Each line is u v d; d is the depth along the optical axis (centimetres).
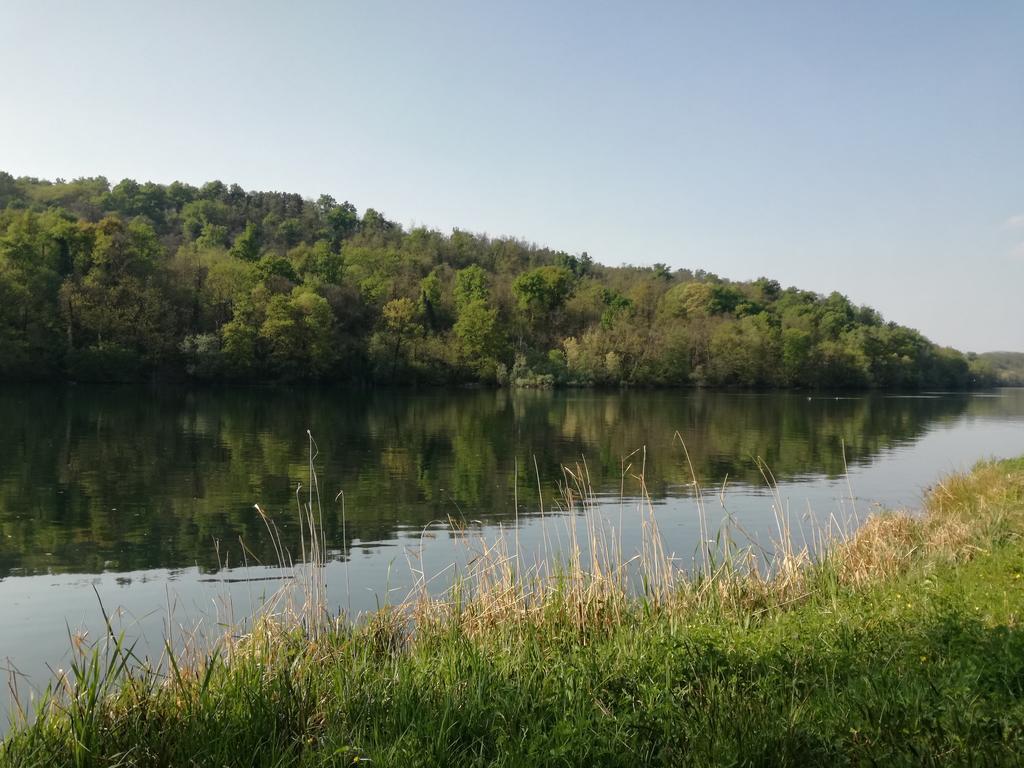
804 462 3145
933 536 1201
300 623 788
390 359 8394
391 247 12581
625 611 850
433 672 618
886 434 4544
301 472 2583
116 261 7356
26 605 1160
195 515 1873
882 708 474
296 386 8069
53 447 2997
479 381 8906
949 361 13112
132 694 541
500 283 10750
